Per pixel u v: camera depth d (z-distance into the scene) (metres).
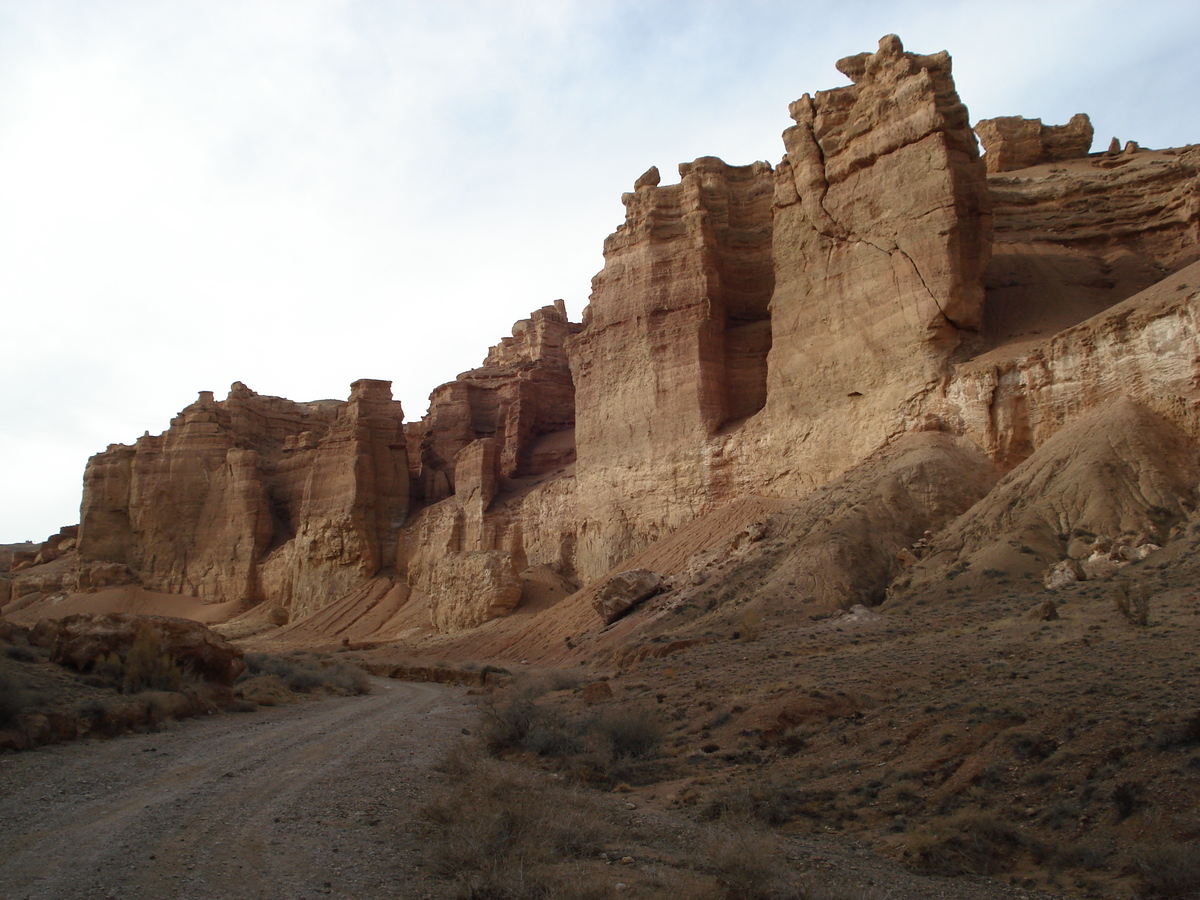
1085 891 9.72
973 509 36.41
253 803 12.91
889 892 9.95
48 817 11.44
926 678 17.64
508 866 10.24
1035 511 33.19
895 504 38.66
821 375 48.94
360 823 12.27
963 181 44.53
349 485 91.19
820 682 19.34
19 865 9.43
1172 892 9.23
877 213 47.06
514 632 55.94
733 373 59.12
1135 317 35.84
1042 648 18.31
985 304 49.12
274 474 108.12
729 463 54.00
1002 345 43.47
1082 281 51.81
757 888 9.79
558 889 9.60
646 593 45.78
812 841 11.99
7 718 15.93
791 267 52.25
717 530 50.28
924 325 43.66
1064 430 37.03
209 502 105.38
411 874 10.16
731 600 38.28
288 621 89.88
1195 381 33.19
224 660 25.92
